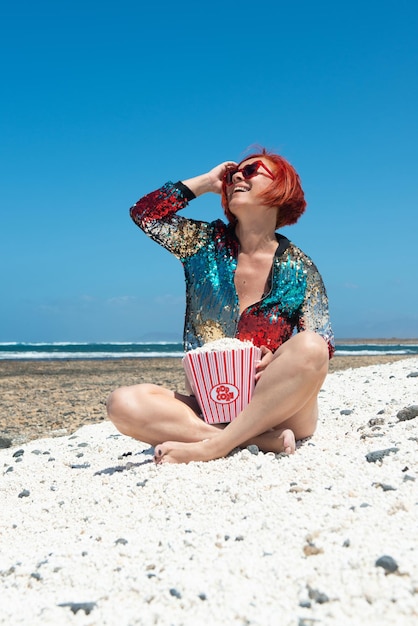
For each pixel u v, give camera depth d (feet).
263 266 14.67
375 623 6.80
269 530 9.24
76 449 19.57
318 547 8.34
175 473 12.44
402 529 8.59
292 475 11.37
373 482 10.40
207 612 7.39
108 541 9.96
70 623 7.56
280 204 14.57
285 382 12.98
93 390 44.24
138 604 7.81
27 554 9.97
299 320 14.85
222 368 13.44
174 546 9.21
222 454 13.19
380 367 36.96
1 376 58.85
